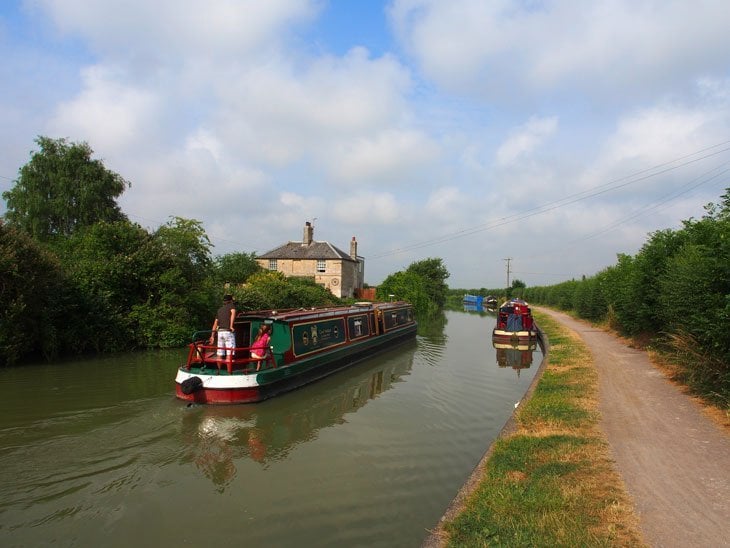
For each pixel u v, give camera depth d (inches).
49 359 593.0
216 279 1007.6
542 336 893.2
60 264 623.8
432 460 288.4
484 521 168.7
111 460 277.3
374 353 702.5
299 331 501.7
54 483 247.8
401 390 484.1
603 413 305.4
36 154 1202.6
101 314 649.6
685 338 382.3
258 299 951.6
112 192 1273.4
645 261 594.9
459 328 1252.5
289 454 295.1
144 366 561.3
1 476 253.4
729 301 301.0
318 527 208.4
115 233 736.3
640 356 554.3
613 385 389.1
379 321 750.5
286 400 422.9
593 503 178.5
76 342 625.0
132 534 200.7
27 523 208.4
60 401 395.5
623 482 197.8
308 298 1198.3
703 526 161.5
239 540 197.2
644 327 622.2
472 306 2970.0
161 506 225.3
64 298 620.7
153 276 730.2
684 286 388.5
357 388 490.6
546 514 170.6
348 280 1803.6
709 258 343.3
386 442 321.1
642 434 261.3
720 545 149.6
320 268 1700.3
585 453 231.5
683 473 207.0
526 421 293.0
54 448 292.4
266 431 338.6
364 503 231.3
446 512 183.8
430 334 1069.1
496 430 350.6
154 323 696.4
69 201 1187.9
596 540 151.6
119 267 690.8
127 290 714.8
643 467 213.9
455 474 267.6
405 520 215.3
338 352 572.1
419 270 2428.6
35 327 577.0
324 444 315.0
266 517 216.5
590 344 677.3
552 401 336.8
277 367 440.5
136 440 309.6
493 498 186.1
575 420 288.2
